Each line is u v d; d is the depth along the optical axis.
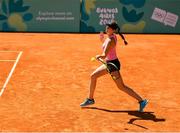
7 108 9.24
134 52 16.25
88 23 21.23
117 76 8.78
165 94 10.59
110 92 10.59
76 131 7.97
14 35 19.95
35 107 9.34
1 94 10.27
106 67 8.71
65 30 21.25
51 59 14.50
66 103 9.66
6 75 12.13
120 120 8.63
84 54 15.53
